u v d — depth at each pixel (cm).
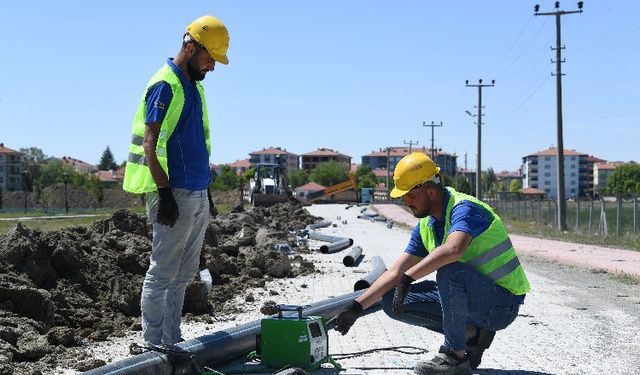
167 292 620
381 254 1756
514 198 4788
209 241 1371
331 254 1742
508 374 589
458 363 545
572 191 19675
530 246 2153
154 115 571
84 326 757
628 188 15838
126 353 652
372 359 637
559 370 606
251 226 2112
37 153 18025
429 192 559
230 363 612
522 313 913
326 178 14562
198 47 592
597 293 1120
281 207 3825
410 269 528
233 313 877
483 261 548
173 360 532
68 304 792
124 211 1215
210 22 595
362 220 3925
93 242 984
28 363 600
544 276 1371
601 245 2206
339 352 669
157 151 572
